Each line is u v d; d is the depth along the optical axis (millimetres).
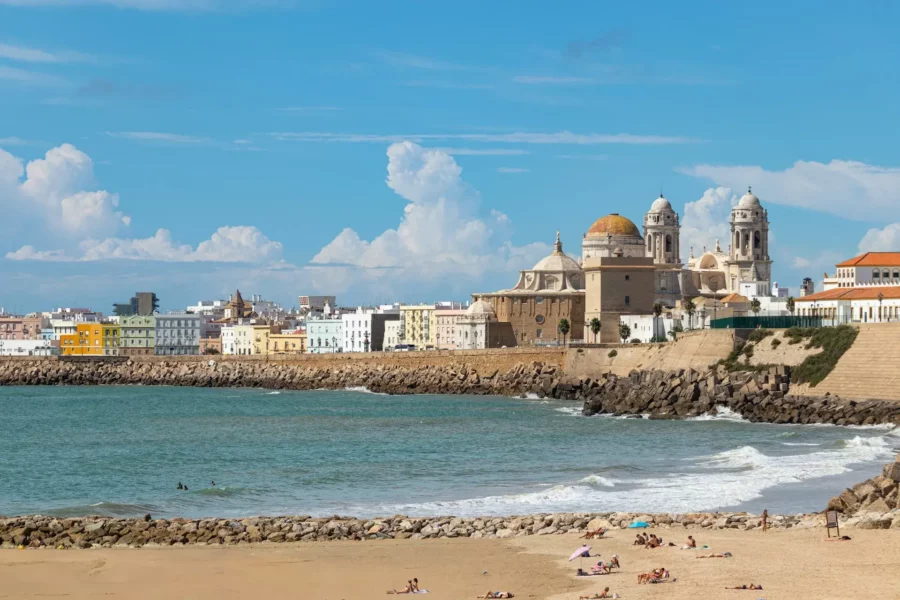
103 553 77812
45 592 66562
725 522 85438
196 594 66125
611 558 73062
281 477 123562
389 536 84125
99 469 135375
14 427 197500
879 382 190125
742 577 65250
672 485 110688
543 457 139500
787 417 185000
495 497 105062
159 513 100688
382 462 136500
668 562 70938
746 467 123500
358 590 66562
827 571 66438
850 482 110625
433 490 112000
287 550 78812
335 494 110438
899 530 79188
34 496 114750
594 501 102000
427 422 194625
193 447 160000
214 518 90625
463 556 75750
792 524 84312
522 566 72125
